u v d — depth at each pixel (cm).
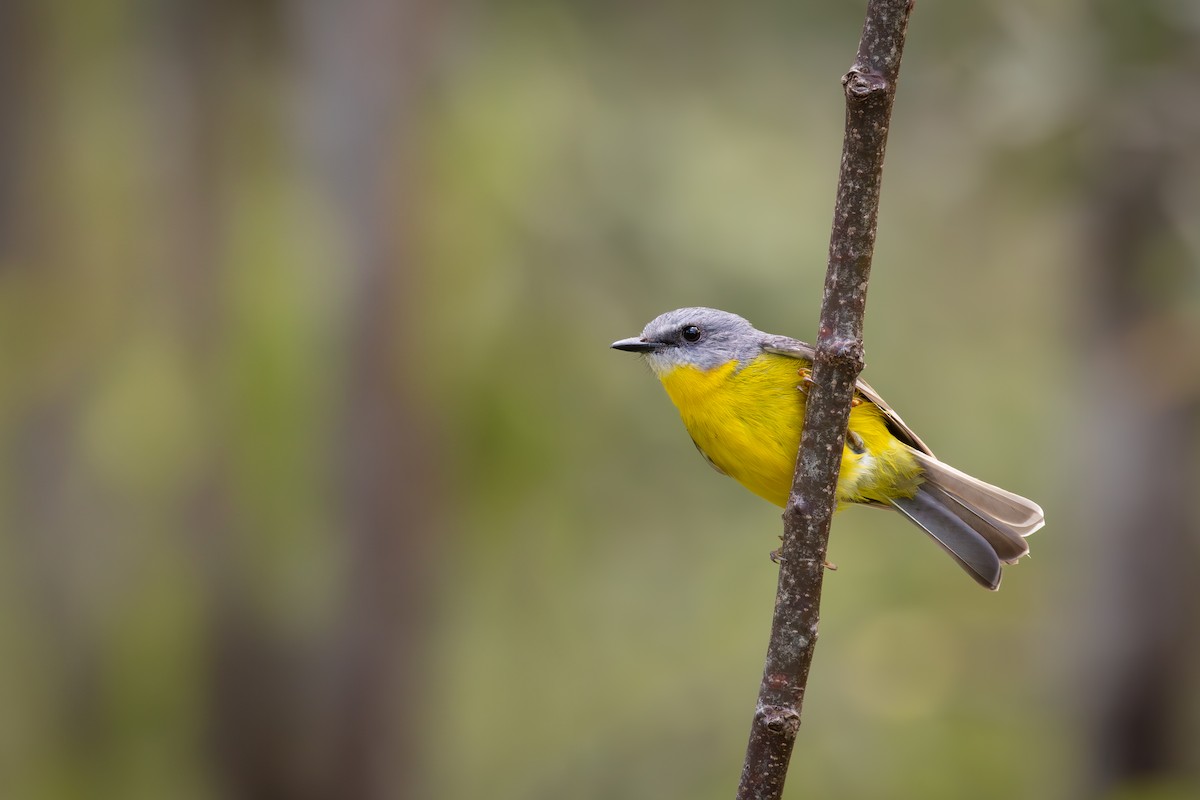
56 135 1424
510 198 1344
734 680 1452
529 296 1345
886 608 1451
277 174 1410
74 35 1428
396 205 1341
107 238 1416
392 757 1417
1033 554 1505
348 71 1341
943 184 1330
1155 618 1402
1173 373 1286
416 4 1341
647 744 1450
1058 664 1448
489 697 1497
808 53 1402
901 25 460
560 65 1387
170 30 1392
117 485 1362
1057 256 1424
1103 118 1202
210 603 1390
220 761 1409
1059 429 1432
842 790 1362
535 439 1361
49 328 1369
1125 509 1393
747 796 502
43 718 1385
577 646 1481
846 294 482
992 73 1220
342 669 1402
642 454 1405
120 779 1392
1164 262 1285
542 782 1455
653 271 1331
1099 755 1430
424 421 1364
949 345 1458
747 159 1362
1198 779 1405
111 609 1390
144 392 1339
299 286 1355
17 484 1352
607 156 1359
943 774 1371
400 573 1387
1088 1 1204
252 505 1370
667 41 1412
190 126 1393
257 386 1346
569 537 1445
